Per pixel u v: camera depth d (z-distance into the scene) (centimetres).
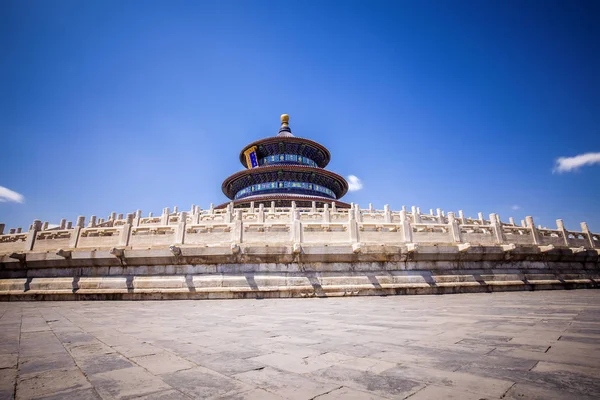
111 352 548
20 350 570
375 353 499
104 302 1723
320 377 388
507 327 687
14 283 1997
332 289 1789
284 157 7194
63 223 3634
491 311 992
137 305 1527
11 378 406
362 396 319
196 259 1873
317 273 1864
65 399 332
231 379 390
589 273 2428
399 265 1947
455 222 2181
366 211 3612
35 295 1909
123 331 775
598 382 331
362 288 1809
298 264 1878
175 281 1838
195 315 1098
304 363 453
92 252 1941
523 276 2138
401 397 312
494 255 2098
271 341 617
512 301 1338
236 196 7162
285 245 1873
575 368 381
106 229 2131
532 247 2205
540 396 299
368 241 2020
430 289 1881
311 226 2002
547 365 398
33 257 2031
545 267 2277
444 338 595
